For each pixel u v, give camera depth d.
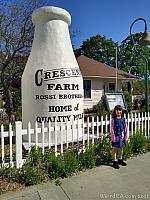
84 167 3.45
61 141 3.62
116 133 3.62
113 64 27.14
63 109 4.30
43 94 4.29
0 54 8.65
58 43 4.47
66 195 2.66
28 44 8.62
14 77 8.84
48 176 3.07
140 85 24.70
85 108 13.29
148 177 3.20
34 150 3.33
